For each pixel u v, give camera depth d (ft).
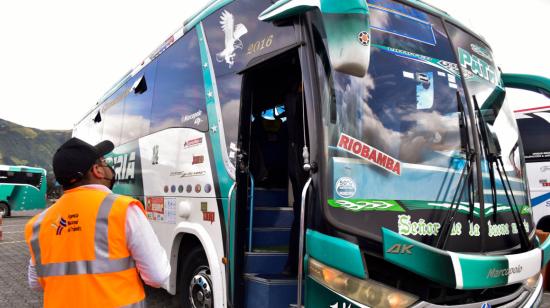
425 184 10.36
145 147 18.94
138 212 7.25
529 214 12.47
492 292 10.47
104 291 6.73
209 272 13.89
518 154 12.94
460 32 12.69
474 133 11.18
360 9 8.57
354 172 9.68
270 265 12.27
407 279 9.35
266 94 14.84
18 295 20.99
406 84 10.95
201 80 14.76
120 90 23.80
